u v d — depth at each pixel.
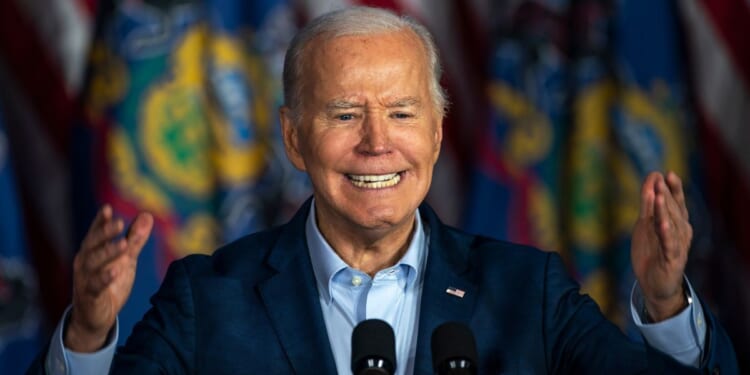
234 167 13.45
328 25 7.55
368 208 7.46
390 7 14.01
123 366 7.18
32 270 13.27
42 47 13.87
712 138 13.91
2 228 13.12
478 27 14.25
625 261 13.64
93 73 13.38
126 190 13.23
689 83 13.89
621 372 7.16
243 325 7.59
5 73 13.84
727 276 13.95
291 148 8.00
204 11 13.52
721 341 6.85
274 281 7.77
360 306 7.84
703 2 13.85
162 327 7.52
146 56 13.34
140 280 13.24
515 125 13.67
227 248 8.21
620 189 13.64
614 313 13.71
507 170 13.67
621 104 13.62
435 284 7.73
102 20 13.41
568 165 13.76
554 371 7.52
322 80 7.46
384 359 5.97
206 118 13.49
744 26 13.89
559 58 13.75
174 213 13.34
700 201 13.75
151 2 13.38
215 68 13.42
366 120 7.41
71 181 13.41
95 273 6.22
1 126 13.21
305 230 8.09
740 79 13.88
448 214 14.29
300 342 7.52
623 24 13.67
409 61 7.47
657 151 13.63
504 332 7.56
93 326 6.37
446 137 14.24
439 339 6.07
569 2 13.77
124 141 13.25
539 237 13.68
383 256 7.93
